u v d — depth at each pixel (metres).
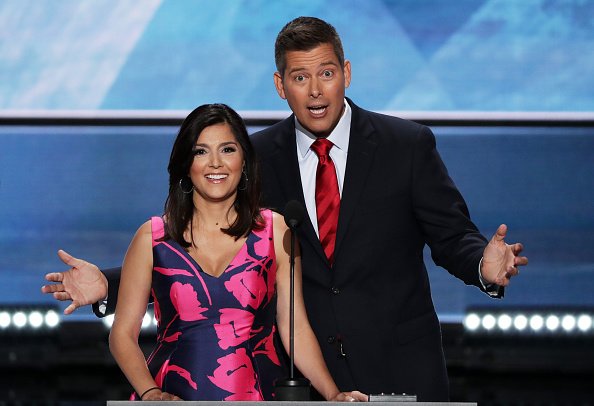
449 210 9.59
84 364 17.06
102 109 16.64
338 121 9.75
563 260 16.73
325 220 9.63
